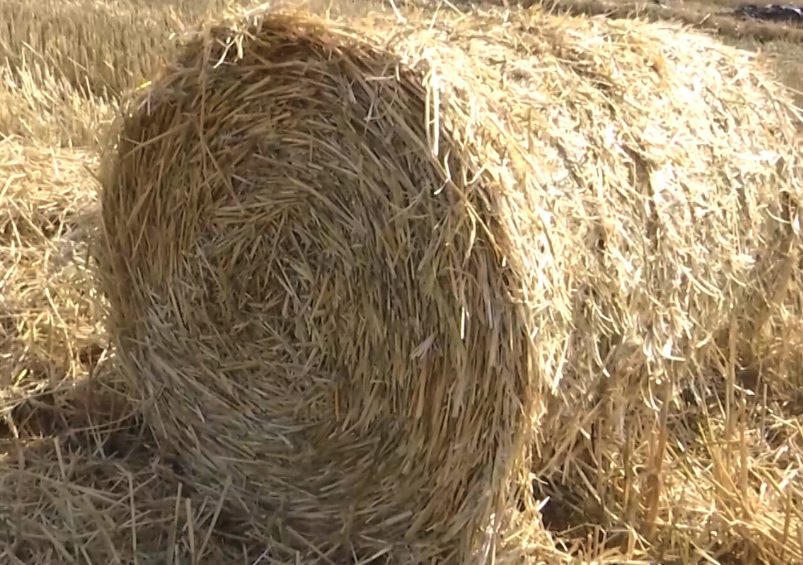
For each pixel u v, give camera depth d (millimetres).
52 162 4465
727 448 2906
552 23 2934
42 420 2967
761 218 3027
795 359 3566
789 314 3531
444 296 2182
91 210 3635
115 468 2764
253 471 2670
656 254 2574
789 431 3268
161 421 2834
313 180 2375
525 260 2096
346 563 2547
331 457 2541
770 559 2605
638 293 2518
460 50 2443
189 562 2445
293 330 2535
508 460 2184
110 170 2697
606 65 2742
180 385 2750
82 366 3195
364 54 2209
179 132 2537
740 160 2922
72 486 2586
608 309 2432
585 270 2357
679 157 2680
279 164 2418
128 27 7605
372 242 2309
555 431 2527
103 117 5320
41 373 3141
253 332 2598
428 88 2113
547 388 2232
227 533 2596
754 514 2705
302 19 2285
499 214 2074
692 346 2824
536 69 2568
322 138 2330
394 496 2445
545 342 2148
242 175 2484
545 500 2461
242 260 2553
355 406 2469
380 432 2438
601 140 2510
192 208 2584
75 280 3441
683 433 3156
